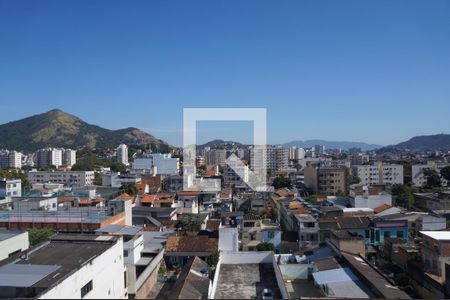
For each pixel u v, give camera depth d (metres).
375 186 100.56
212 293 26.22
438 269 35.16
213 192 91.81
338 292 29.33
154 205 78.81
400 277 38.34
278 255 41.94
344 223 50.19
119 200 57.03
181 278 31.55
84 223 47.75
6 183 88.12
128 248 38.84
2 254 31.86
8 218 50.25
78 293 22.94
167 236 50.00
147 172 142.00
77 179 140.62
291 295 33.91
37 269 23.94
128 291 33.16
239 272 31.48
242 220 60.22
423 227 52.59
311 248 45.84
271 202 83.31
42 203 63.91
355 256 38.00
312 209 64.25
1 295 21.41
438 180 114.69
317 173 106.25
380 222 49.12
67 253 27.55
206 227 59.31
